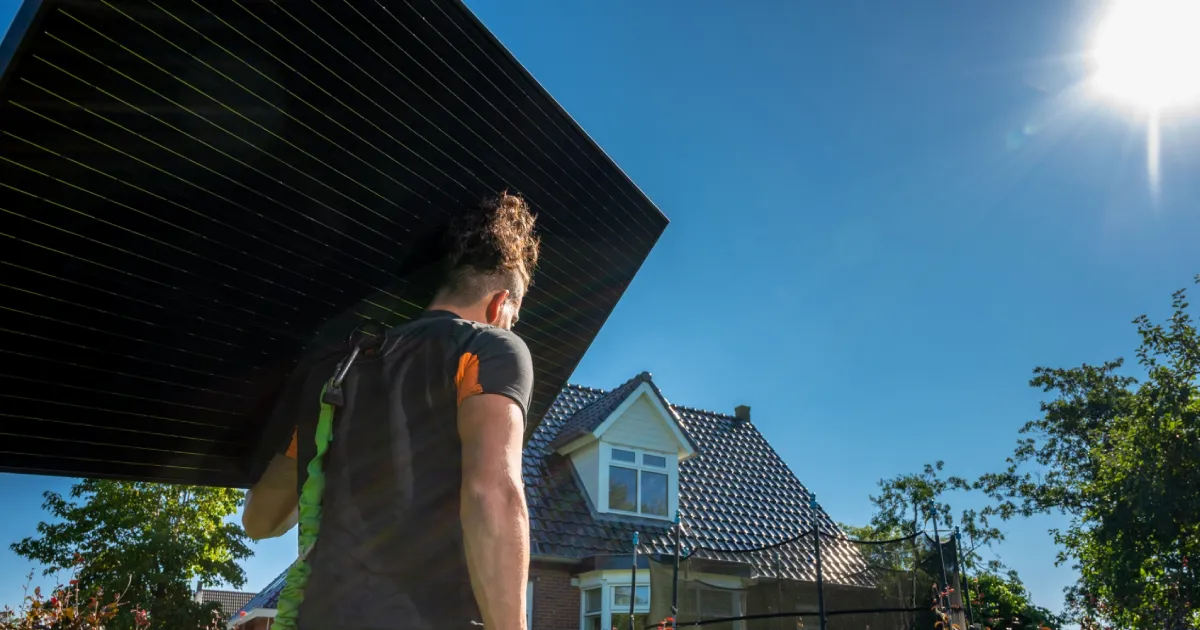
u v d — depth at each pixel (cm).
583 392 1672
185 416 219
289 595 112
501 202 161
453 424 120
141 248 185
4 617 478
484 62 209
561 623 1230
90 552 1352
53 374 192
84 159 166
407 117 204
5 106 151
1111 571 1645
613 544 1306
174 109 170
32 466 204
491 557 102
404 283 235
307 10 174
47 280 178
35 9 142
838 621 933
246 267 205
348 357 129
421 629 106
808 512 1589
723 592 998
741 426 1836
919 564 858
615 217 268
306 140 193
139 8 154
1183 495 1559
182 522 1471
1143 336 2033
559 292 278
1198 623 1502
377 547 112
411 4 187
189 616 1367
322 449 124
